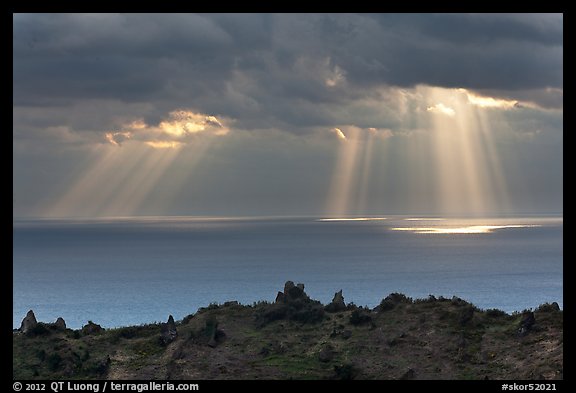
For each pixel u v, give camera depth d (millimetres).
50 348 50094
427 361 47250
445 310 53531
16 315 136625
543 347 46656
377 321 53281
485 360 46656
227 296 161750
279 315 54781
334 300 58344
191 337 51031
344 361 47625
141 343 51219
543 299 152125
